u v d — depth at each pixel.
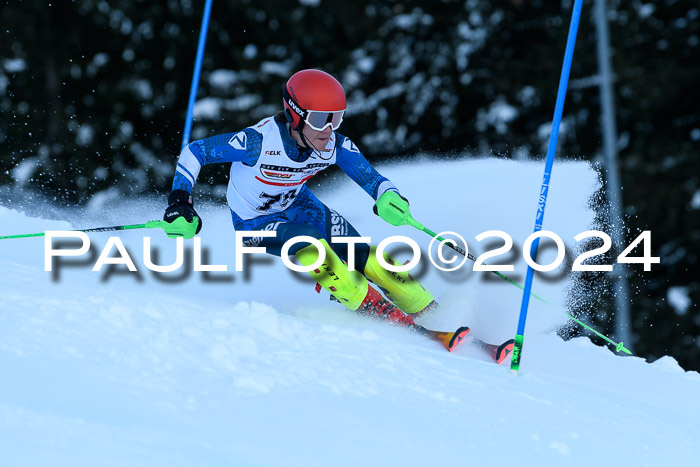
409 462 8.91
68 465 7.23
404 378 11.57
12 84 60.97
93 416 8.29
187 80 61.56
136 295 13.09
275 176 15.48
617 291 44.12
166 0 62.03
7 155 59.53
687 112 62.44
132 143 60.03
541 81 58.53
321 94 14.52
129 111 61.38
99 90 61.38
